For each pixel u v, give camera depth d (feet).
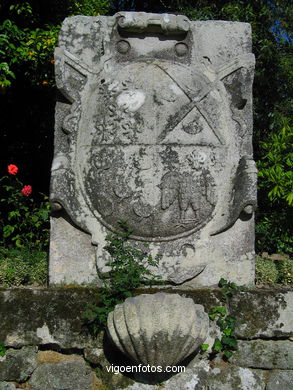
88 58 10.89
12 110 20.02
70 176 10.48
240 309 10.05
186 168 10.38
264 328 10.03
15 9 17.39
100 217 10.36
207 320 9.30
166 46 10.94
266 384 10.09
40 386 9.85
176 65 10.80
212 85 10.81
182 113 10.50
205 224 10.47
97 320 9.80
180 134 10.44
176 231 10.37
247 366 10.09
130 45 10.87
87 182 10.41
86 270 10.36
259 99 23.95
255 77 23.21
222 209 10.53
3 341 9.73
